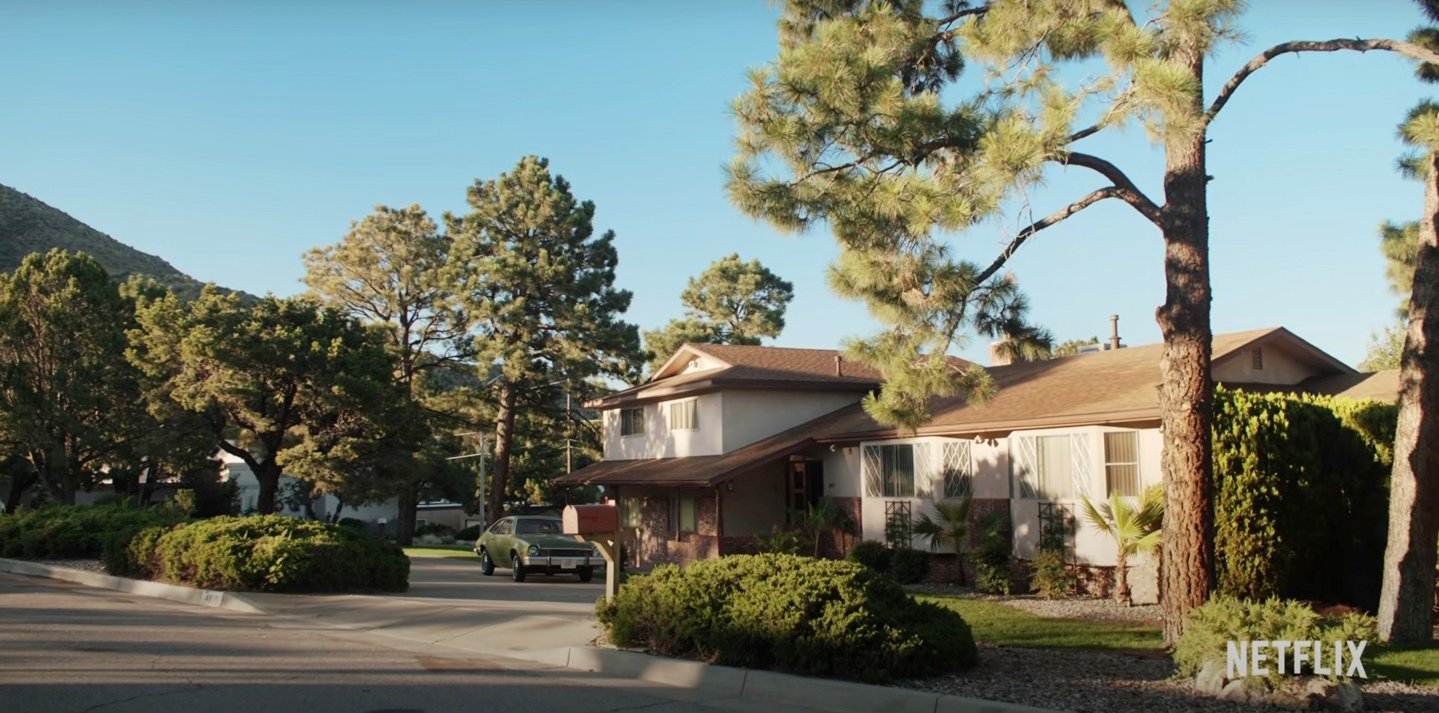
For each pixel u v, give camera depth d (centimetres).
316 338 4038
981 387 1248
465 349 4847
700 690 1018
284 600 1709
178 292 11606
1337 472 1689
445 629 1432
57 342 4431
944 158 1200
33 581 2044
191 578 1858
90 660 1092
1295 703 853
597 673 1116
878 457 2480
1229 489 1596
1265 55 1149
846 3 1323
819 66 1136
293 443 4162
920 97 1146
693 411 3111
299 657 1161
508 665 1158
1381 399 2000
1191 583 1130
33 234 11938
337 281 4753
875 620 995
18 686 944
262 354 3797
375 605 1655
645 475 2994
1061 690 934
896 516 2395
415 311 4872
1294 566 1620
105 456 4644
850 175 1188
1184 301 1149
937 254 1217
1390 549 1246
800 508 2875
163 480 5812
